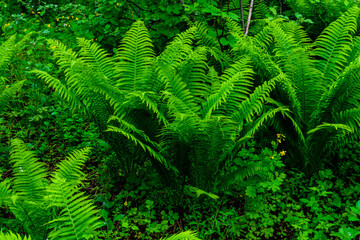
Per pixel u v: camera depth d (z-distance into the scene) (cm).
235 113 264
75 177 219
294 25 368
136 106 254
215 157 252
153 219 258
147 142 256
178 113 212
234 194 277
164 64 269
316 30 457
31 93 422
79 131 364
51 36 460
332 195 270
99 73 246
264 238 242
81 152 227
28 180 208
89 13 455
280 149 334
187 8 381
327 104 285
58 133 363
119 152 286
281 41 308
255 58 312
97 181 302
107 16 419
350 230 194
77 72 248
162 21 420
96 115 271
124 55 278
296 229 243
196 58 278
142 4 440
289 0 467
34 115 379
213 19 424
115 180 297
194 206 262
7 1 684
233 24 377
